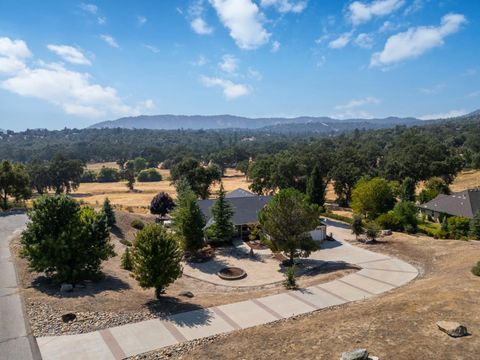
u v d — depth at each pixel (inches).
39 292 740.7
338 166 2561.5
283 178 2295.8
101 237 893.2
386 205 1819.6
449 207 1861.5
